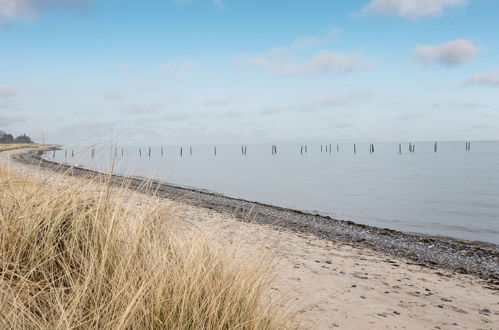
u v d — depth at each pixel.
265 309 3.68
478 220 23.75
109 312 2.76
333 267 8.98
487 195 37.00
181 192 27.84
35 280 3.16
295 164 97.19
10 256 3.17
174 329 2.82
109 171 4.19
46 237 3.41
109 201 4.26
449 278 9.73
